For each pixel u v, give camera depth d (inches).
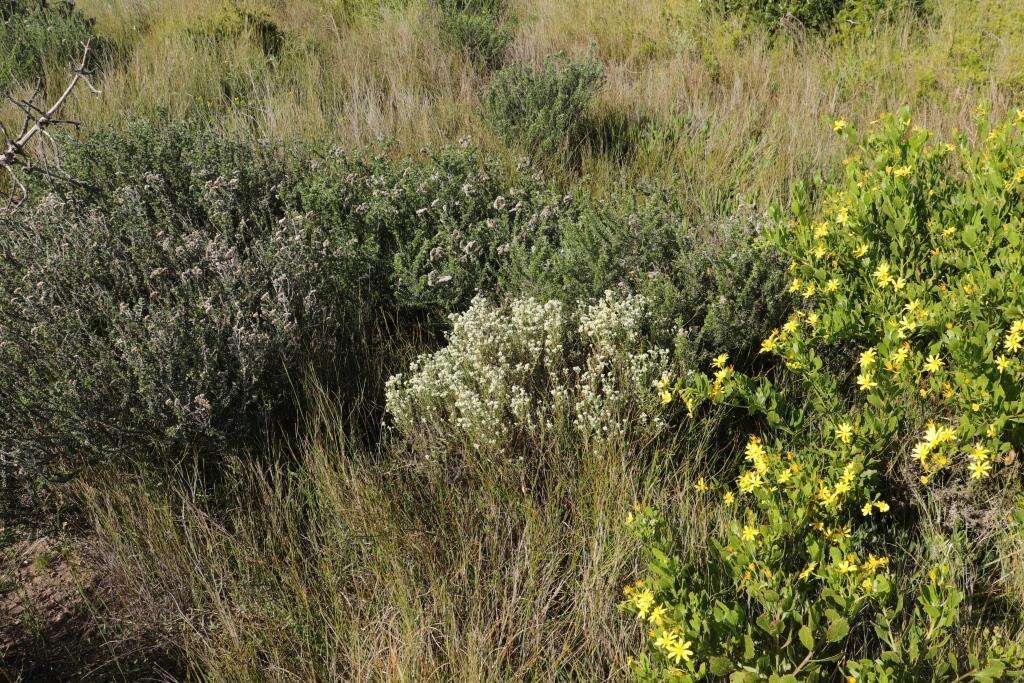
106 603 103.8
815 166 185.8
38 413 109.0
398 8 301.0
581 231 148.6
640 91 240.2
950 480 104.7
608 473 105.9
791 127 204.4
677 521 102.1
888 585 76.0
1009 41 232.5
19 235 135.4
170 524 104.9
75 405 107.7
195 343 115.6
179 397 111.0
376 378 135.3
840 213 121.6
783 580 81.2
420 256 146.3
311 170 174.9
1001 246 114.1
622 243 143.7
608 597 91.9
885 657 73.8
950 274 117.3
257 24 298.0
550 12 304.8
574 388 121.2
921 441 109.1
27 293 123.1
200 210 163.0
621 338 122.7
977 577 95.4
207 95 249.3
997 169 116.3
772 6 267.0
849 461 98.9
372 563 100.2
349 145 203.2
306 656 92.3
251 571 101.8
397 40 275.0
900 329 105.5
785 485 96.5
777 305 130.0
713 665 74.0
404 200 162.4
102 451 110.3
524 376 118.6
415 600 94.0
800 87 230.1
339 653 93.8
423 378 116.4
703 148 199.9
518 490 109.8
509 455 113.3
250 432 118.6
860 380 103.4
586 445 108.9
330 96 243.6
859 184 128.0
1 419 111.5
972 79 216.1
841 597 76.4
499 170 184.5
